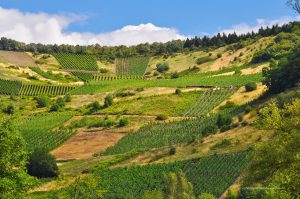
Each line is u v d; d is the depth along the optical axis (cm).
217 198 8156
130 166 10431
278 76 13812
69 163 11950
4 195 2602
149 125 14738
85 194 3959
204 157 9912
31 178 2839
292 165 2475
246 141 10319
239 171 8825
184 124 14188
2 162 2703
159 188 8681
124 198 8500
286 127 2595
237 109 14112
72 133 14625
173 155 10975
